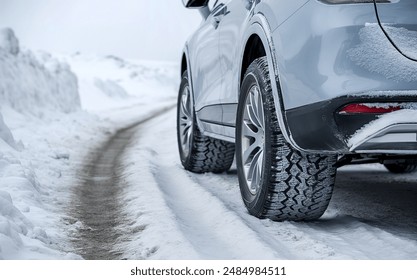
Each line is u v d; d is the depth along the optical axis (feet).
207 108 20.95
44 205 17.88
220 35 19.15
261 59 15.28
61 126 46.50
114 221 16.43
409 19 12.03
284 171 14.01
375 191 20.35
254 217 15.52
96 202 19.24
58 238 14.38
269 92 14.37
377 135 11.78
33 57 57.72
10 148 26.68
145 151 31.96
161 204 17.34
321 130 12.55
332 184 14.20
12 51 53.72
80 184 22.41
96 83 124.98
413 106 11.69
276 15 14.12
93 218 16.92
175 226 14.73
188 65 24.00
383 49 11.87
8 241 11.94
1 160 20.52
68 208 18.01
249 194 15.72
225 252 12.95
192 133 23.34
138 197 18.84
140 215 16.46
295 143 13.43
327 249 12.55
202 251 12.90
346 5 12.30
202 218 16.37
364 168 26.35
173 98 153.28
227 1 19.77
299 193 14.21
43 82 56.03
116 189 21.27
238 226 14.37
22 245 12.59
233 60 17.35
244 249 12.84
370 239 13.57
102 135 45.70
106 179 23.81
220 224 15.15
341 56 12.08
